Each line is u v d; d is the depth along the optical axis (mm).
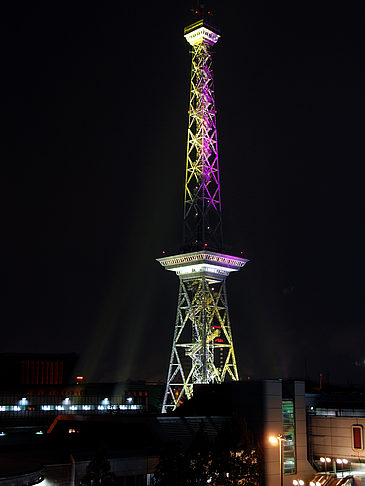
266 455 99812
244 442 79875
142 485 84562
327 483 98938
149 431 97938
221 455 76188
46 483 74812
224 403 114625
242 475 77312
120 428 103938
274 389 104062
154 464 86125
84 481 64062
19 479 64812
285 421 105375
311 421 111375
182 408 120562
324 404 117438
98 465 64125
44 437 112750
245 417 103625
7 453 87000
